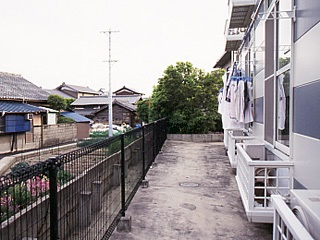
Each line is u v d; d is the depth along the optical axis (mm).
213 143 11977
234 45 10367
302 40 2840
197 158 8258
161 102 13148
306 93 2709
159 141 9289
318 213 1559
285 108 3660
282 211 1769
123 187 3652
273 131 4172
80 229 2455
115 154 4027
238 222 3609
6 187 1387
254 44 5730
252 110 5891
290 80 3191
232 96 5660
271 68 4406
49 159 1864
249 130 6703
